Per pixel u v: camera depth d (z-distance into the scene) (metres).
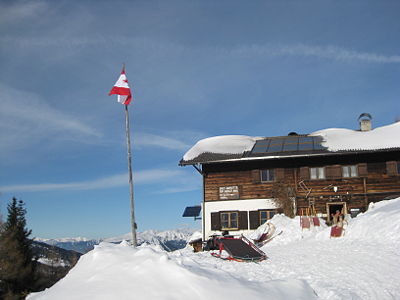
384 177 24.92
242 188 26.88
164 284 9.91
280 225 21.84
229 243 16.22
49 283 32.78
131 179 16.78
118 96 17.81
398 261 12.96
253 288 10.39
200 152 27.95
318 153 25.03
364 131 29.05
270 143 28.78
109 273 10.71
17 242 31.67
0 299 28.98
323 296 10.67
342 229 18.12
